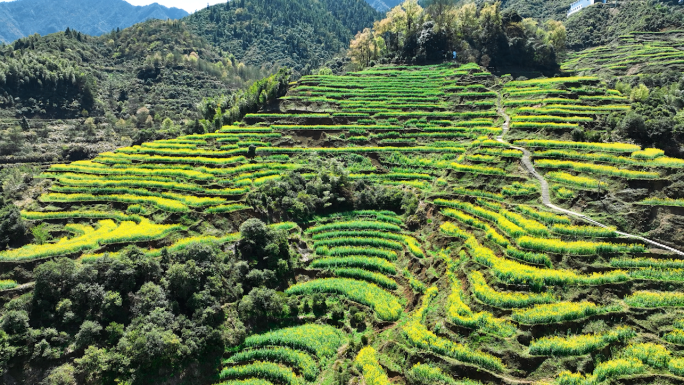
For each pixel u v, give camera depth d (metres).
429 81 109.69
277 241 53.06
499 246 47.91
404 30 137.62
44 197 62.81
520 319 38.03
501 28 122.62
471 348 37.00
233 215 59.16
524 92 93.06
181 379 39.53
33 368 37.75
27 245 51.66
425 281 48.78
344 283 50.31
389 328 43.16
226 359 41.84
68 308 40.81
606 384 31.81
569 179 55.72
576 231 46.97
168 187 65.69
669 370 32.56
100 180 68.38
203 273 45.91
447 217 57.22
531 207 53.19
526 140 70.00
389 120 91.06
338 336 43.69
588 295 39.75
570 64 134.50
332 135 86.50
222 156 77.38
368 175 73.62
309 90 106.75
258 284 48.72
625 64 118.62
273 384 39.00
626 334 35.44
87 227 56.91
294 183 67.69
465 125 85.56
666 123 62.78
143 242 52.12
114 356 37.66
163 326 40.69
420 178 71.88
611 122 70.25
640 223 47.47
